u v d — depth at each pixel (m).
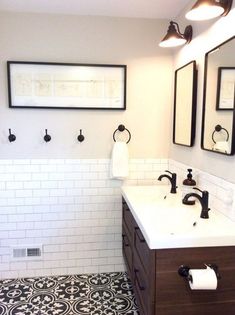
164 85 2.51
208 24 1.79
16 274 2.54
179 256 1.36
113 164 2.44
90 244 2.59
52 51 2.36
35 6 2.20
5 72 2.33
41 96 2.38
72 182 2.51
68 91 2.40
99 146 2.50
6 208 2.46
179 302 1.39
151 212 1.76
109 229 2.59
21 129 2.40
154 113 2.53
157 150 2.58
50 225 2.53
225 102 1.58
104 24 2.39
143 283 1.57
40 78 2.36
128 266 2.14
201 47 1.90
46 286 2.40
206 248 1.37
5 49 2.31
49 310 2.08
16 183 2.45
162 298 1.38
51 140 2.45
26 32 2.32
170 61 2.49
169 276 1.37
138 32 2.43
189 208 1.81
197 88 1.98
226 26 1.57
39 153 2.45
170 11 2.28
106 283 2.45
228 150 1.55
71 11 2.29
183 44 2.12
